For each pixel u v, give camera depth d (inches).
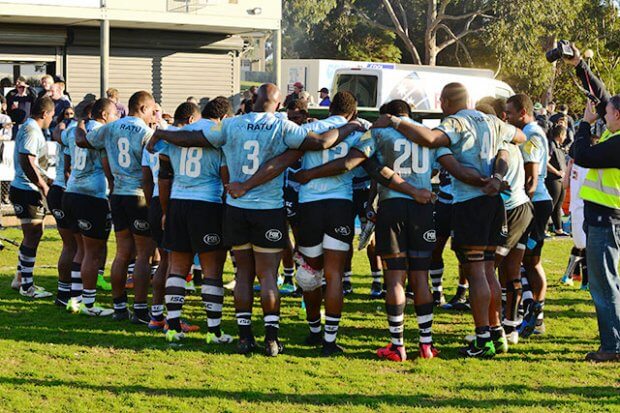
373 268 659.4
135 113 553.3
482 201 481.4
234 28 1459.2
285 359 480.7
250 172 475.5
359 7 3316.9
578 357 498.6
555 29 2768.2
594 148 475.5
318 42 3262.8
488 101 533.6
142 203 546.9
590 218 489.1
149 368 455.8
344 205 485.4
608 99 487.2
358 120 530.0
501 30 2758.4
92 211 565.3
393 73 1542.8
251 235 483.8
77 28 1449.3
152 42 1514.5
